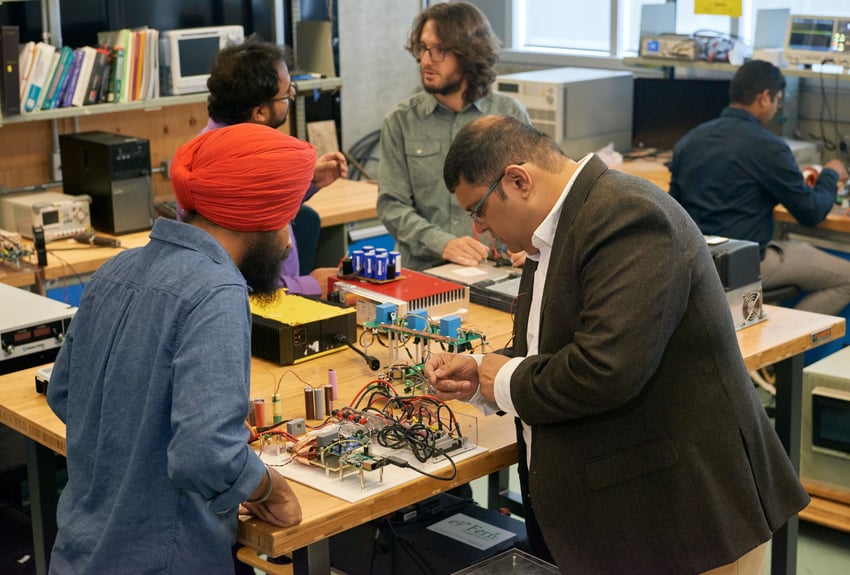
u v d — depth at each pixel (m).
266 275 1.84
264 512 1.79
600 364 1.79
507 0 6.41
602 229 1.83
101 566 1.74
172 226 1.78
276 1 5.24
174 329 1.69
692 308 1.88
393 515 2.58
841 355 3.60
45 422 2.26
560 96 5.25
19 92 4.18
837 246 4.61
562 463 1.94
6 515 3.15
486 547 2.45
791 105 5.25
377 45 6.12
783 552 2.84
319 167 3.05
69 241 4.23
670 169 4.54
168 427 1.71
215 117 2.97
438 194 3.45
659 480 1.90
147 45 4.57
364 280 2.97
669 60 5.32
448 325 2.47
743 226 4.31
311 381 2.46
